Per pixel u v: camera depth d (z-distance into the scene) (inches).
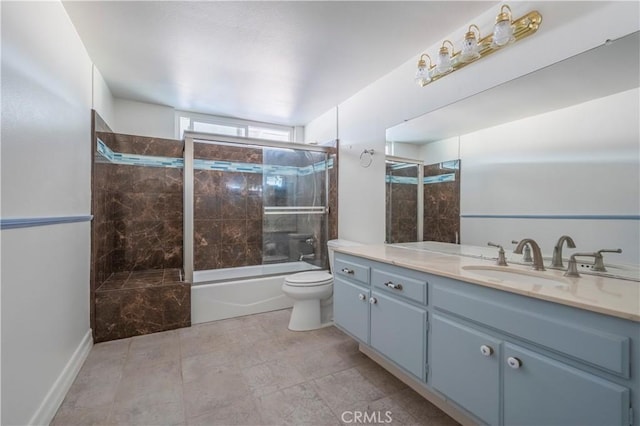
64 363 65.9
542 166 59.5
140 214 128.5
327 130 140.1
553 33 55.8
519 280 53.6
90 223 88.4
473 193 73.4
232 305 111.6
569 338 36.9
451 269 56.5
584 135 52.9
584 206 53.2
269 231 143.3
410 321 61.3
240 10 67.8
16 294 46.5
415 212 90.3
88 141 87.3
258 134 159.3
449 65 71.7
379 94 104.2
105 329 91.2
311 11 68.1
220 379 70.7
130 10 67.9
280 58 89.7
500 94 66.0
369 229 110.0
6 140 44.6
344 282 84.7
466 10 67.2
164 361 78.9
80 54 79.6
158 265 131.9
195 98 123.8
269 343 90.0
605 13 49.3
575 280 47.1
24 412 48.3
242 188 146.4
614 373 33.3
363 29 75.0
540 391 39.4
